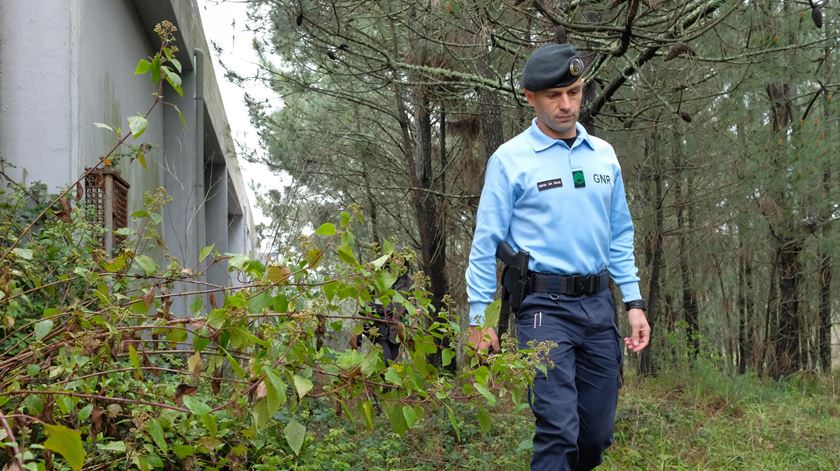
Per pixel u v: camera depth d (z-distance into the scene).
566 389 3.92
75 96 5.99
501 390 2.99
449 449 6.19
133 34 9.53
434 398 2.87
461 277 14.83
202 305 2.80
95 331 2.73
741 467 6.01
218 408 2.54
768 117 11.36
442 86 9.60
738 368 16.23
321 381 2.82
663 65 8.69
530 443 5.18
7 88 5.92
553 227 4.09
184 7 11.37
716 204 12.87
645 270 14.83
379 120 14.76
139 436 2.78
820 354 15.90
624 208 4.34
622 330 16.78
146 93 10.30
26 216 5.10
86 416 2.73
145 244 4.00
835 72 10.34
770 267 15.79
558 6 7.24
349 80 11.15
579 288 4.06
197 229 11.99
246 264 2.75
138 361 2.62
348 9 8.20
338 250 2.71
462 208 13.03
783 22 8.35
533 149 4.19
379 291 2.75
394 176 14.95
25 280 3.68
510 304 4.15
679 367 10.29
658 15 7.49
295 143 13.61
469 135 11.73
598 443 4.19
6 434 1.95
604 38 7.04
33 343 2.60
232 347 2.68
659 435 6.76
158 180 10.99
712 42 8.67
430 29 8.20
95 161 6.82
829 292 15.28
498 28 7.84
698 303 19.44
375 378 2.82
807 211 12.13
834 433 7.07
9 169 5.84
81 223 4.30
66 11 6.00
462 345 3.21
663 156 12.07
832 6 9.14
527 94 4.23
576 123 4.26
